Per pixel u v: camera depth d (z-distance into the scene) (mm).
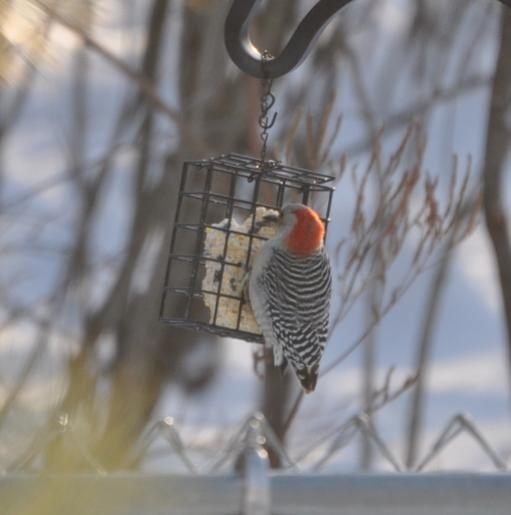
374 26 23328
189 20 18469
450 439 8594
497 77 13055
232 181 10359
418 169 10859
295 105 19750
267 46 18672
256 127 16500
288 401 16875
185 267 17188
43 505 3473
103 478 4277
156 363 18328
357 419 8969
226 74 17438
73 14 8156
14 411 4039
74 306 17281
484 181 13188
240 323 10430
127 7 20469
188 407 19141
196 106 16516
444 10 22062
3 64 7703
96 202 19281
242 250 10406
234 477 4590
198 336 19031
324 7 7473
